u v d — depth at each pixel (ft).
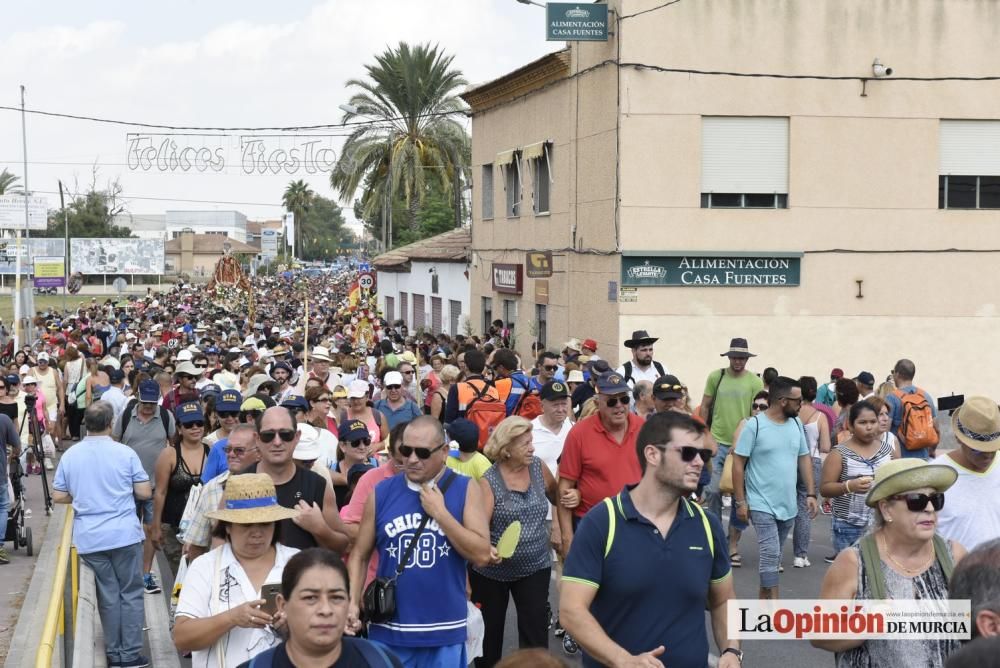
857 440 31.12
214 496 23.62
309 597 14.53
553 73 85.35
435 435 20.49
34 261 312.29
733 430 41.57
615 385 26.78
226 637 17.67
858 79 74.54
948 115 75.66
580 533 16.62
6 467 42.68
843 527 31.45
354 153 170.60
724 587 17.21
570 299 83.66
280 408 22.72
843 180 74.95
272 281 387.96
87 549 29.27
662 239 73.61
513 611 35.14
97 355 92.07
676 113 73.36
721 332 74.43
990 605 12.93
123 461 29.71
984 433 20.76
